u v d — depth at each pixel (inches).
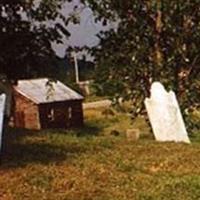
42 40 697.6
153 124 647.1
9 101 727.7
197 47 687.1
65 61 735.7
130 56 700.0
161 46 693.9
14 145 579.5
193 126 701.9
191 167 477.4
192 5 668.1
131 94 702.5
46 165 467.5
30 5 682.2
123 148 560.4
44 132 744.3
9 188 402.9
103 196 390.9
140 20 693.3
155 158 506.6
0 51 685.3
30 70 711.7
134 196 392.5
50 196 387.9
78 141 622.8
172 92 645.3
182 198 391.5
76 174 442.3
